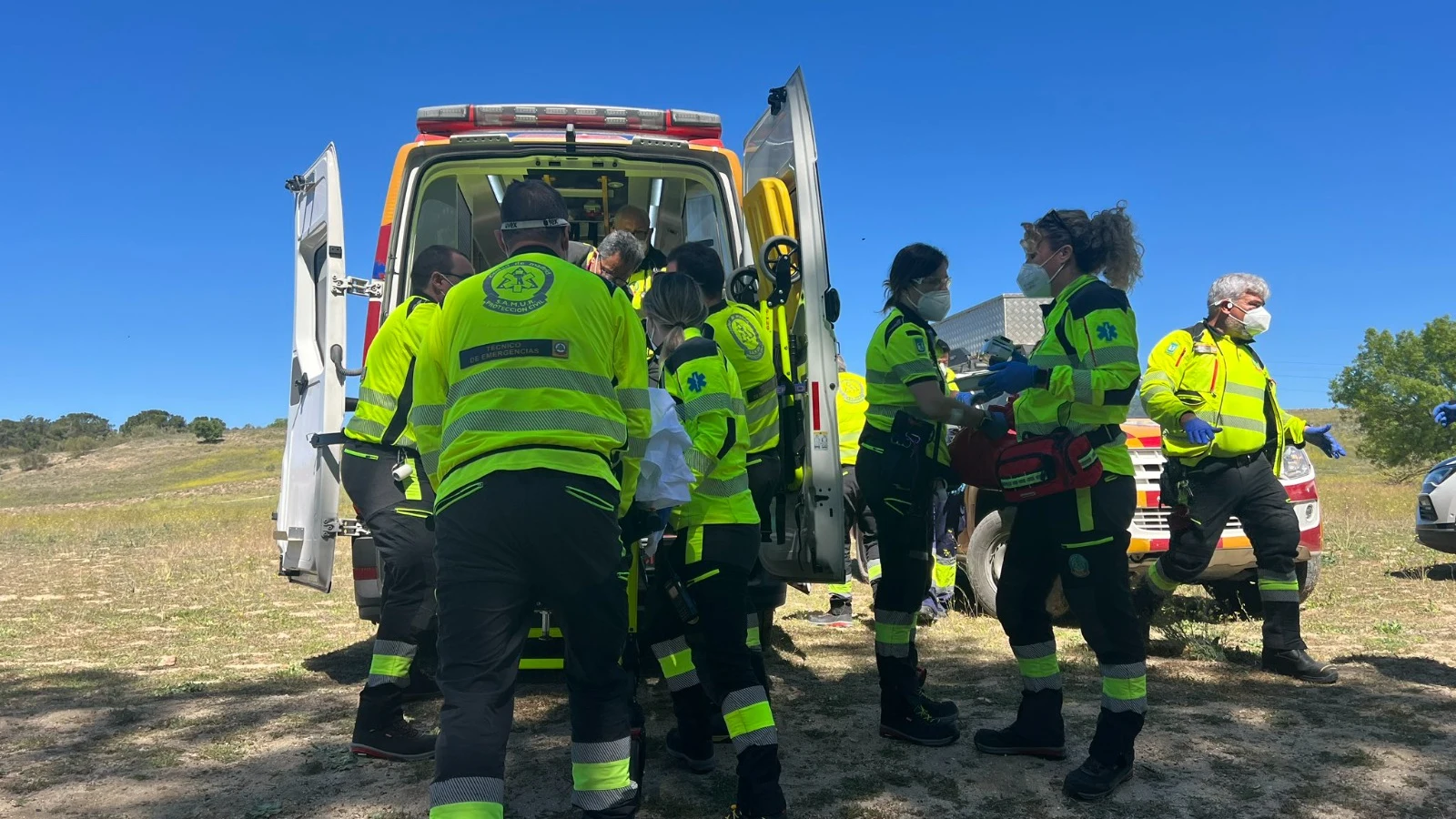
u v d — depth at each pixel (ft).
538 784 10.55
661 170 16.99
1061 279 11.12
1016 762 11.15
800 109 13.00
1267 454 15.29
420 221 17.67
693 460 9.53
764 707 9.51
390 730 11.42
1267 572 14.84
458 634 7.42
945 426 11.82
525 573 7.58
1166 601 19.51
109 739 12.24
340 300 14.01
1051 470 10.28
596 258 13.23
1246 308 15.11
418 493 11.54
